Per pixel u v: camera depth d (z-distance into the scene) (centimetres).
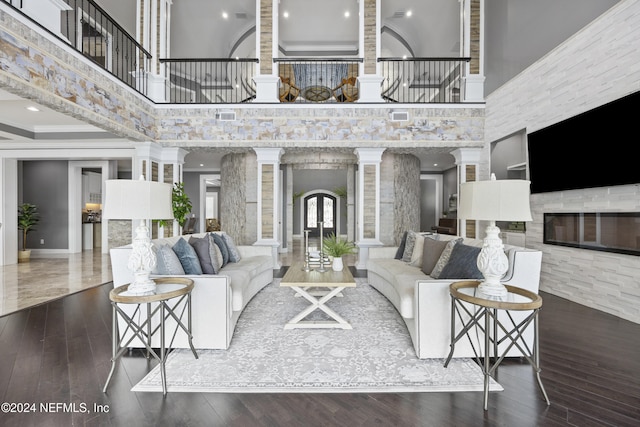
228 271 337
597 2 334
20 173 776
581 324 290
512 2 473
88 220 885
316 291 379
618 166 302
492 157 534
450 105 550
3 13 276
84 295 388
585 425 155
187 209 560
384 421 159
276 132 554
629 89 299
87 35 587
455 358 223
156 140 545
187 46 746
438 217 1078
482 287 208
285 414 164
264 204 574
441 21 699
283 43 808
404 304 255
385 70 869
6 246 605
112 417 161
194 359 223
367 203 573
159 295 191
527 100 442
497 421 158
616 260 312
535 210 425
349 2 668
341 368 211
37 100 322
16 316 312
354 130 554
